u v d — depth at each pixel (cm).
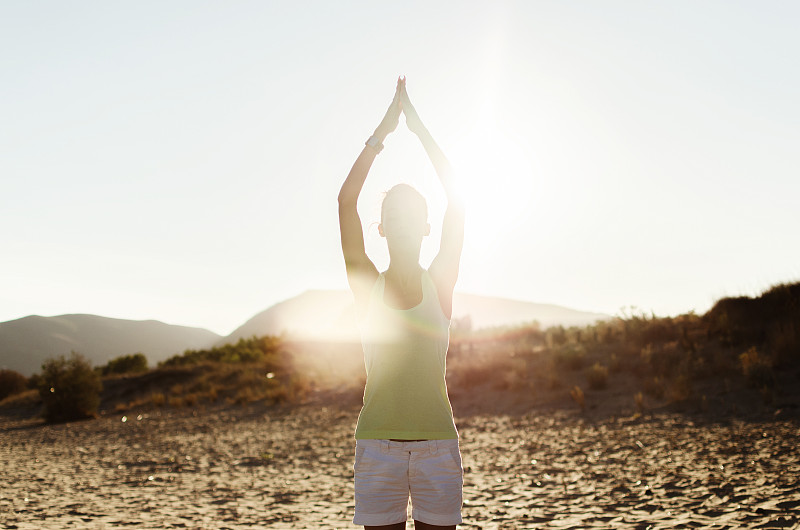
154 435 1872
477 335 3422
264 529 675
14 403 3356
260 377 2977
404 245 277
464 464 1077
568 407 1648
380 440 263
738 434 1090
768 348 1692
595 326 2469
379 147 299
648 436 1180
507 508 733
